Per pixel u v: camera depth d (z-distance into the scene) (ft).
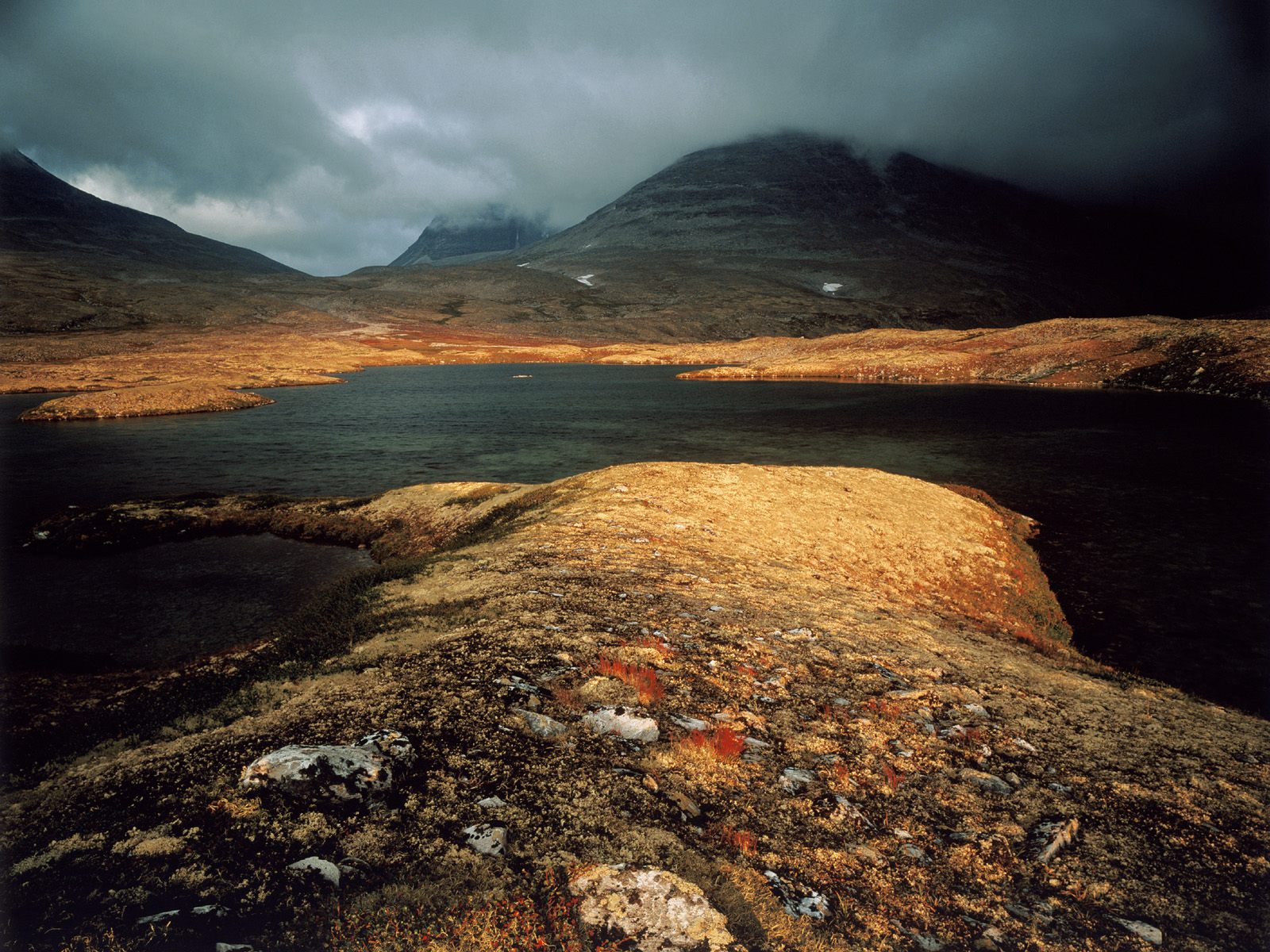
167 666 64.13
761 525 97.96
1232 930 25.27
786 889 23.99
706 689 41.96
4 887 20.71
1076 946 23.73
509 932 19.11
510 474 180.45
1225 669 72.49
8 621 77.82
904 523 108.37
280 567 99.60
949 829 30.86
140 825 24.40
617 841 24.77
